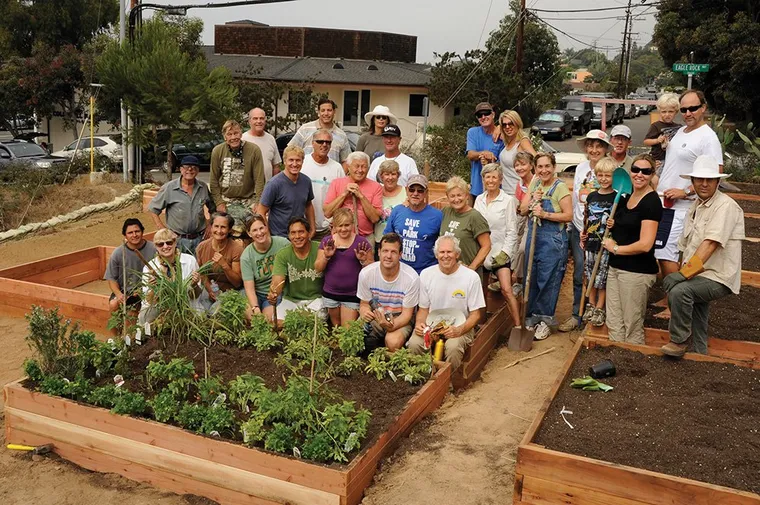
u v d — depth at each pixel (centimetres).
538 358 716
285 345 663
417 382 604
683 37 2998
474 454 527
